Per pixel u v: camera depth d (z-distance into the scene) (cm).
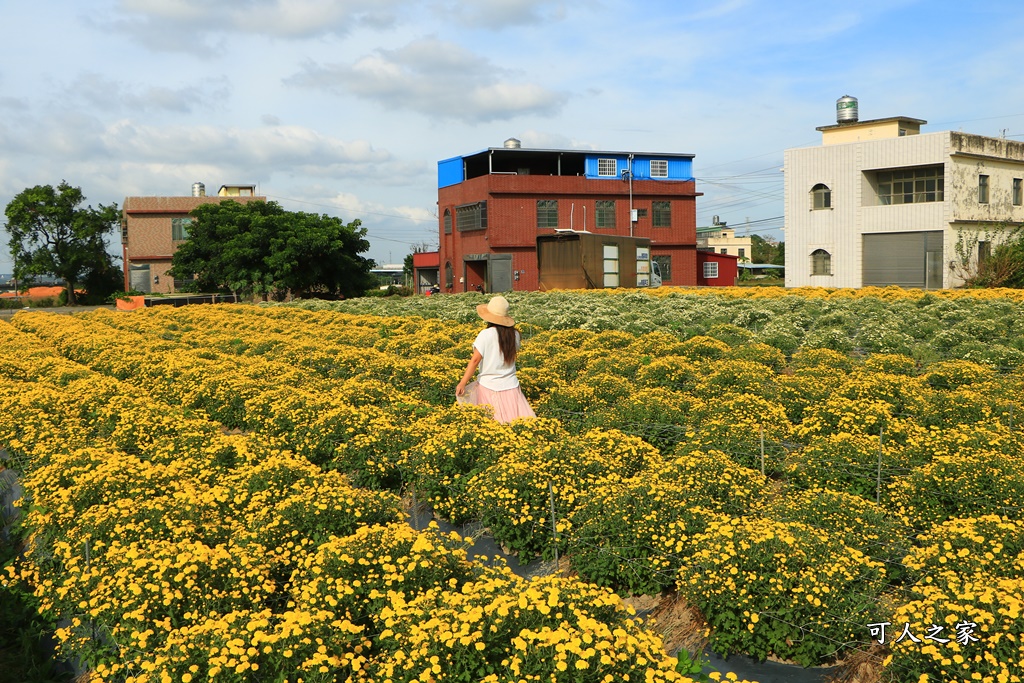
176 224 7281
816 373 1393
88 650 612
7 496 980
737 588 591
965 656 488
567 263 4203
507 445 870
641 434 1063
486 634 494
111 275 7200
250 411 1187
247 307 3725
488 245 5297
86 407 1238
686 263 5859
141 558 590
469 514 861
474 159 5669
